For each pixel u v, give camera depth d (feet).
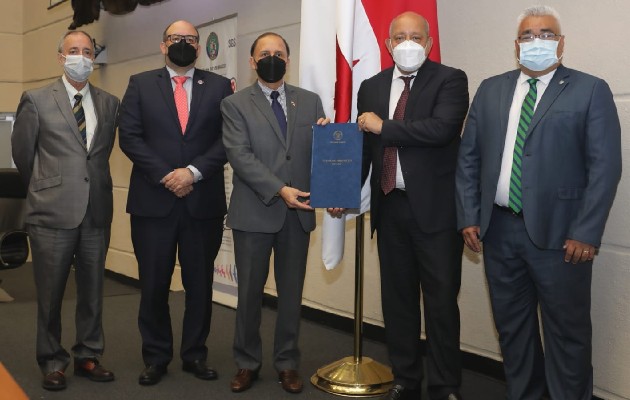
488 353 11.49
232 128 10.02
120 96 21.43
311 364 11.90
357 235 10.72
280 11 15.25
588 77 8.13
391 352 9.82
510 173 8.39
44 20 24.79
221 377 11.07
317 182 9.52
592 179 7.89
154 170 10.16
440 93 9.07
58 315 10.67
